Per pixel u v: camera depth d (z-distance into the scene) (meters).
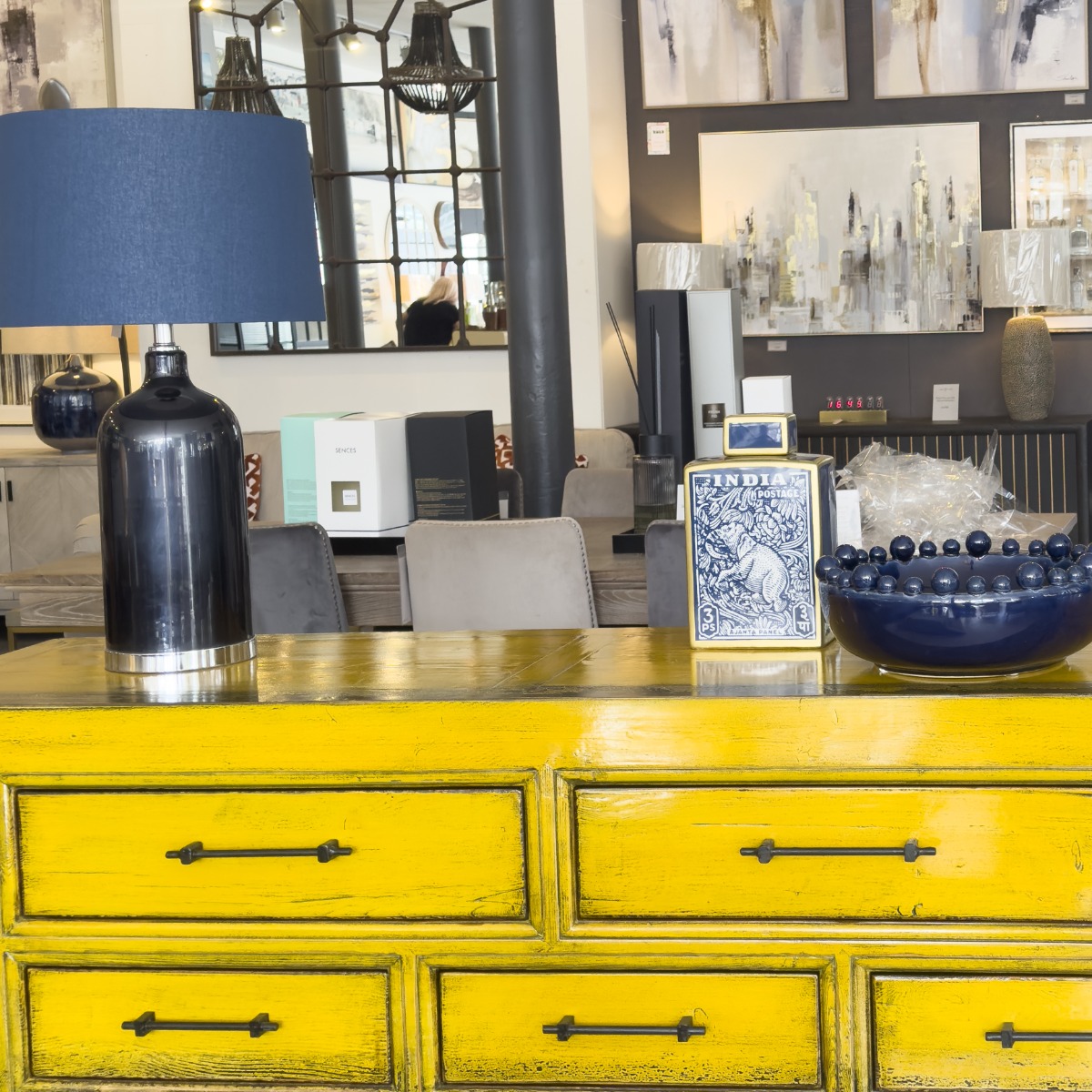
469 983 1.78
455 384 7.45
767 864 1.72
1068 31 7.33
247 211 1.94
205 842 1.81
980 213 7.48
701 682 1.78
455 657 2.03
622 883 1.74
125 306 1.87
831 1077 1.72
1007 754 1.66
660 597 3.03
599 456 6.88
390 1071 1.81
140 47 7.49
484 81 7.20
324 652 2.12
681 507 3.71
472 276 7.35
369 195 7.38
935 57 7.44
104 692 1.88
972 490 2.99
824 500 1.95
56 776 1.83
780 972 1.73
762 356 7.79
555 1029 1.76
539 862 1.75
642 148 7.73
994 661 1.69
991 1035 1.69
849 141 7.54
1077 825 1.65
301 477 3.90
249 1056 1.83
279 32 7.34
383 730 1.76
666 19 7.60
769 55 7.54
